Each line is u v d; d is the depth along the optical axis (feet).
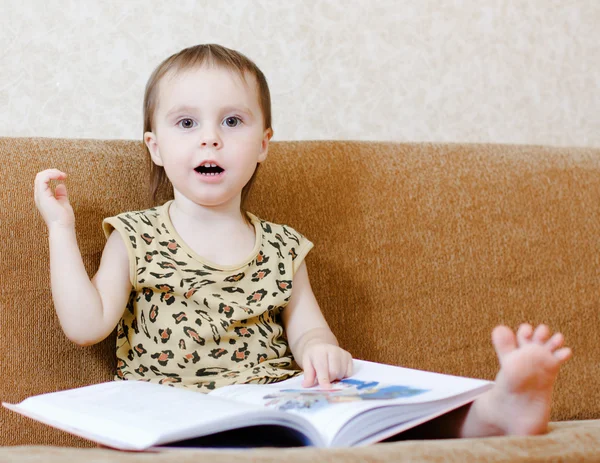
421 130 5.14
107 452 2.00
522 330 2.39
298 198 3.80
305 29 4.80
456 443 2.12
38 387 3.10
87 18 4.35
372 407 2.29
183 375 3.15
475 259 4.03
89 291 2.99
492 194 4.15
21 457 2.01
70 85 4.33
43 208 3.03
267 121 3.53
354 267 3.82
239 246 3.41
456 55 5.22
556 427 2.69
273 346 3.35
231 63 3.33
